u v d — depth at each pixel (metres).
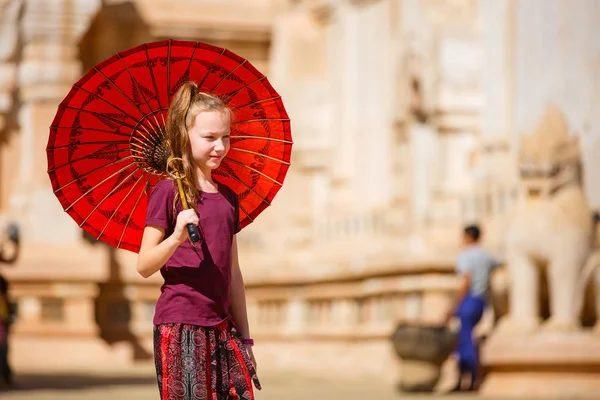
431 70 42.81
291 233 51.75
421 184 42.88
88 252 49.59
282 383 36.91
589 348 27.53
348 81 53.44
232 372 9.91
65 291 49.03
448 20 43.47
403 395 30.00
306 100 55.75
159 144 10.57
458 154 43.09
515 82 38.41
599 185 35.19
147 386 33.78
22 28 50.94
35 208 49.94
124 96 10.47
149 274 9.81
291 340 47.53
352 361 42.47
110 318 50.38
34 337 48.31
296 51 56.62
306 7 57.00
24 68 51.03
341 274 43.50
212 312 9.87
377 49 51.06
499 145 39.28
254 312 49.53
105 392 31.22
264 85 10.70
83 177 10.58
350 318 44.06
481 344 29.84
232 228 10.12
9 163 51.44
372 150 51.41
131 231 10.74
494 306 31.28
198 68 10.55
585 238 28.34
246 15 59.91
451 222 40.78
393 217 44.16
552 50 37.16
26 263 48.81
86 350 48.56
